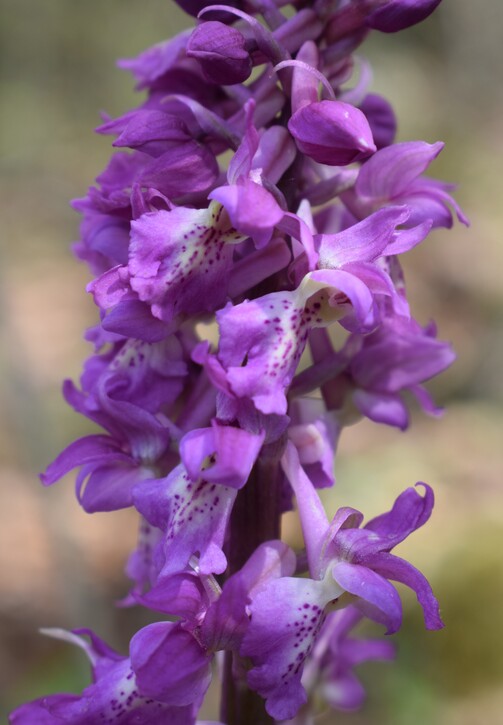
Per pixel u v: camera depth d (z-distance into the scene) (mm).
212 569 138
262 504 151
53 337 543
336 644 183
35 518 417
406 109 866
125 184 152
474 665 328
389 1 148
